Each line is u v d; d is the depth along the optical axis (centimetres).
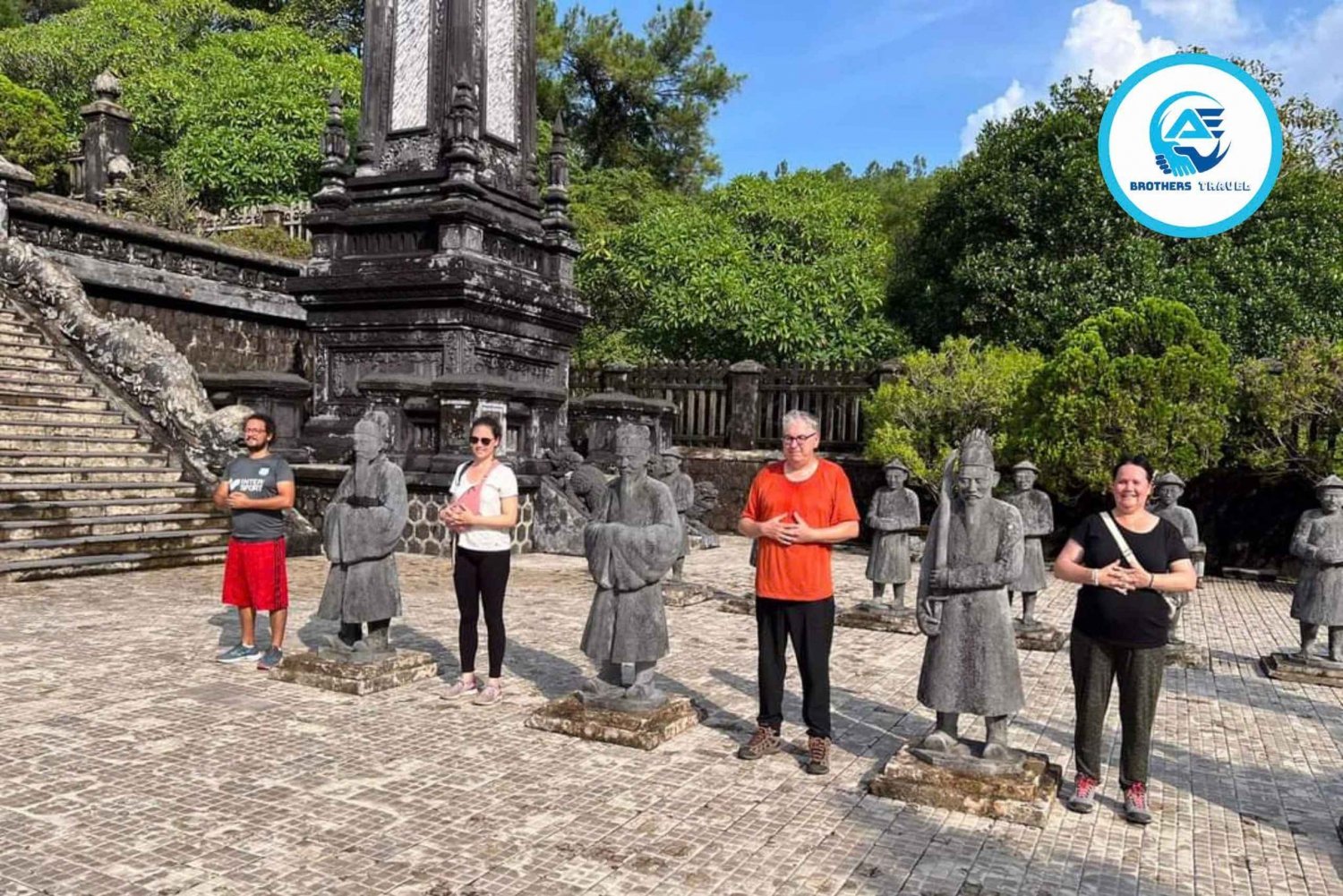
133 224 1714
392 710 588
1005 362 1608
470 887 362
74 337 1413
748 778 492
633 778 486
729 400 1966
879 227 2639
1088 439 1377
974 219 2106
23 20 3681
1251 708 689
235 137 2577
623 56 3478
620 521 557
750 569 1341
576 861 388
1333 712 686
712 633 880
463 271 1435
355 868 375
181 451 1298
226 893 351
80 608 857
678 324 2188
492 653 612
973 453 466
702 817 438
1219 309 1762
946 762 474
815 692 504
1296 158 1958
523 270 1616
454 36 1578
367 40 1639
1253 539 1499
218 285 1869
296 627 812
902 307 2355
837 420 1866
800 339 2128
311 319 1566
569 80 3469
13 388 1255
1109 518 463
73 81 2909
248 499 655
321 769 482
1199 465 1345
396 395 1354
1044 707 664
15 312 1423
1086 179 1923
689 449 1945
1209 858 418
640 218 2616
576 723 548
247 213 2431
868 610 945
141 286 1706
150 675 643
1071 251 1969
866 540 1808
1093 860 410
